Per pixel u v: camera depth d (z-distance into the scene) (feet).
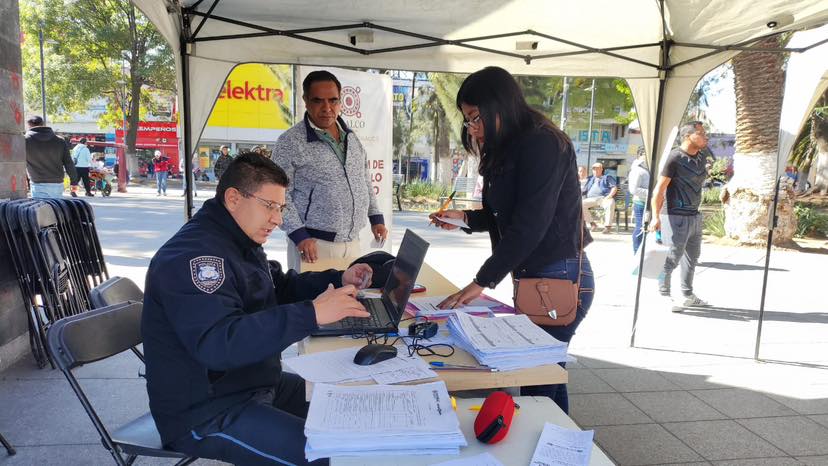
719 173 56.34
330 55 13.39
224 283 4.72
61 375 10.98
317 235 11.06
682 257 17.31
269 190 5.17
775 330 15.39
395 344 5.68
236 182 5.16
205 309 4.50
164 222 34.09
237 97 48.91
